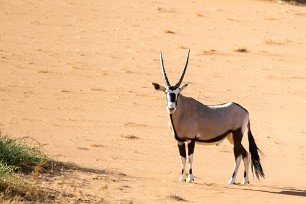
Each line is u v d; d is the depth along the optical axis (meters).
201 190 48.62
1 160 46.66
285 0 183.75
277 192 50.84
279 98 100.31
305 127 84.94
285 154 71.25
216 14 160.88
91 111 87.88
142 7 163.38
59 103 91.06
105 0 168.25
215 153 70.25
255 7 172.75
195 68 116.56
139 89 101.56
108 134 76.25
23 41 129.62
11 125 77.56
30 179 44.78
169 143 73.88
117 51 126.38
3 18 146.25
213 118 53.66
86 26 144.25
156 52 127.00
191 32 143.62
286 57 127.75
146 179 51.91
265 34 145.50
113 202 41.56
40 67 111.56
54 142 69.94
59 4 161.38
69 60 117.81
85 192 43.50
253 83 108.75
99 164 59.53
